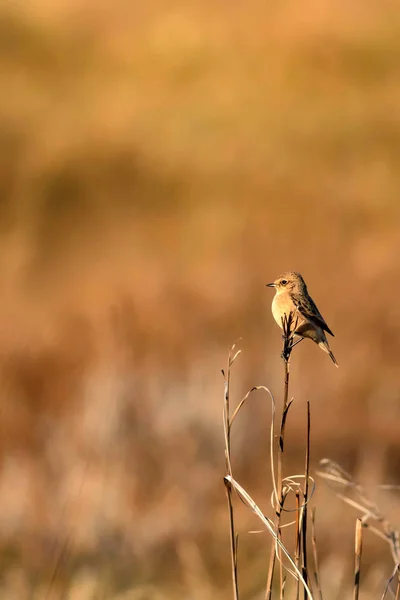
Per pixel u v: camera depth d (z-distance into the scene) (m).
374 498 10.96
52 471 11.47
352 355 15.66
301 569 4.41
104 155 34.03
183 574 9.25
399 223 24.17
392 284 18.50
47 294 21.80
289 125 34.84
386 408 13.80
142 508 10.90
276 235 23.91
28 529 10.23
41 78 42.16
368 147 33.31
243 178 30.58
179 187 31.47
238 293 17.95
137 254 25.53
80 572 9.25
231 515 4.53
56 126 37.25
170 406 12.89
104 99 40.31
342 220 25.09
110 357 14.19
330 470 6.06
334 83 39.50
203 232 26.05
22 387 14.30
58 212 30.73
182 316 16.73
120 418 12.37
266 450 13.03
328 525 10.42
